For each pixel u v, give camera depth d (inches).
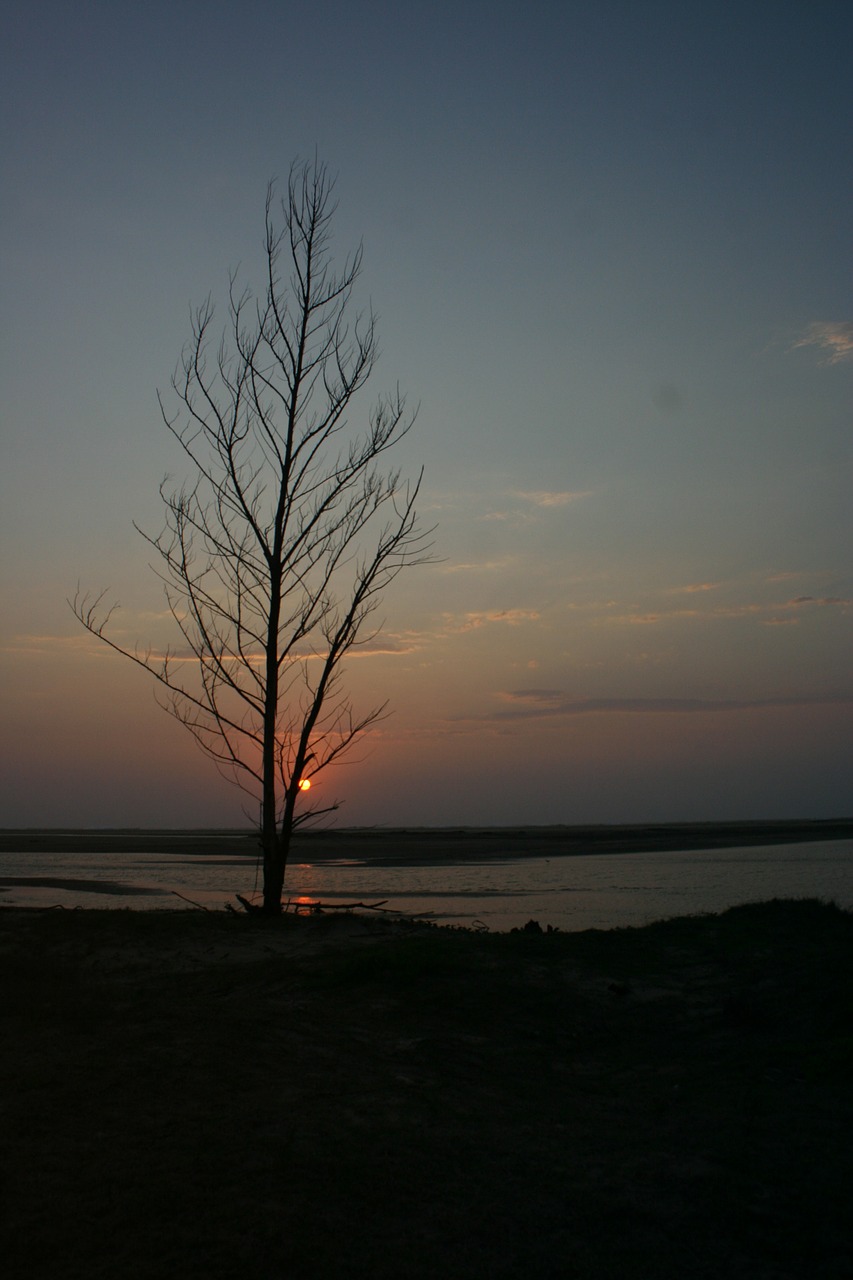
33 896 1255.5
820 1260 173.3
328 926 569.3
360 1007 379.2
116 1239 167.3
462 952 476.7
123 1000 384.8
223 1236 170.6
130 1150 207.8
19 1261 157.6
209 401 663.8
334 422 672.4
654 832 4729.3
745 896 1186.6
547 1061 332.8
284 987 417.7
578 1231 183.8
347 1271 162.1
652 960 483.2
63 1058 278.8
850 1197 199.3
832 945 476.7
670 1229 185.9
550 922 909.2
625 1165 219.6
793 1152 226.5
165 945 530.0
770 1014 374.0
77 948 523.2
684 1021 384.2
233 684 645.3
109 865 2063.2
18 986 386.9
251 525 655.8
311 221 679.1
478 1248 174.4
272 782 637.9
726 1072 309.6
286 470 660.1
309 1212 182.5
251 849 2962.6
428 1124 241.4
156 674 633.6
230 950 517.0
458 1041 340.8
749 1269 170.1
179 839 4394.7
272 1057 292.8
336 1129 230.1
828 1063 299.0
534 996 405.7
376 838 3959.2
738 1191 203.0
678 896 1205.7
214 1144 213.5
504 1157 221.8
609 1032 373.1
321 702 647.8
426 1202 192.7
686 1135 243.9
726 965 466.0
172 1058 281.9
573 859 2214.6
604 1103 280.8
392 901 1161.4
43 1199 180.4
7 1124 219.3
